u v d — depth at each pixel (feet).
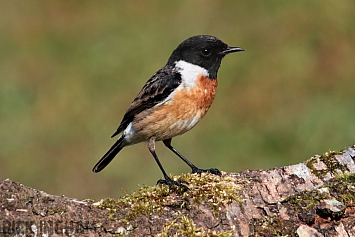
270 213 23.76
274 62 57.93
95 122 53.42
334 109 52.31
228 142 50.16
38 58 61.41
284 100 53.98
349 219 23.54
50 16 68.28
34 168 49.11
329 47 59.11
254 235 23.30
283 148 49.55
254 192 24.62
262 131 51.01
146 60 59.98
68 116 54.39
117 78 58.23
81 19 67.36
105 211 23.04
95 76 58.70
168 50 60.95
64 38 64.49
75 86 57.47
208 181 25.07
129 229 22.74
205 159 48.73
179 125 31.27
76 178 48.16
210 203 23.86
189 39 31.83
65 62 61.05
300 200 23.94
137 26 65.05
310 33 60.85
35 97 56.39
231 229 23.35
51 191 47.26
